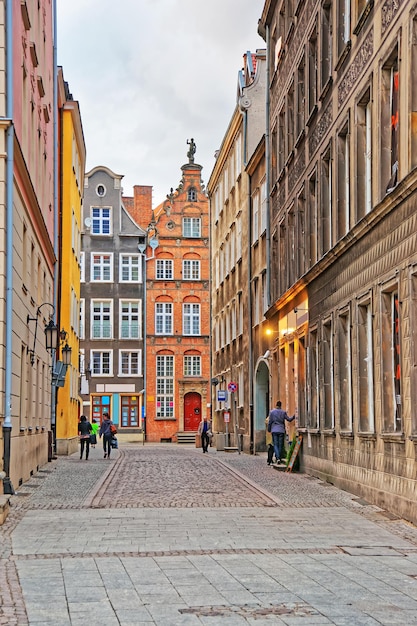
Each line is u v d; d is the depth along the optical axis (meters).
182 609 8.20
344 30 21.34
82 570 10.33
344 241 19.86
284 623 7.60
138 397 69.38
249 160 39.81
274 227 33.78
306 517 15.64
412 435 14.72
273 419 29.11
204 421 43.44
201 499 18.77
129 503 18.05
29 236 22.73
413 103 15.11
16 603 8.47
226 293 49.81
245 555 11.44
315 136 25.06
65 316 40.88
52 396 36.56
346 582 9.55
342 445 20.84
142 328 69.81
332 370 22.25
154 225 70.75
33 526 14.50
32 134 24.56
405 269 15.33
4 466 18.66
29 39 22.88
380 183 17.16
